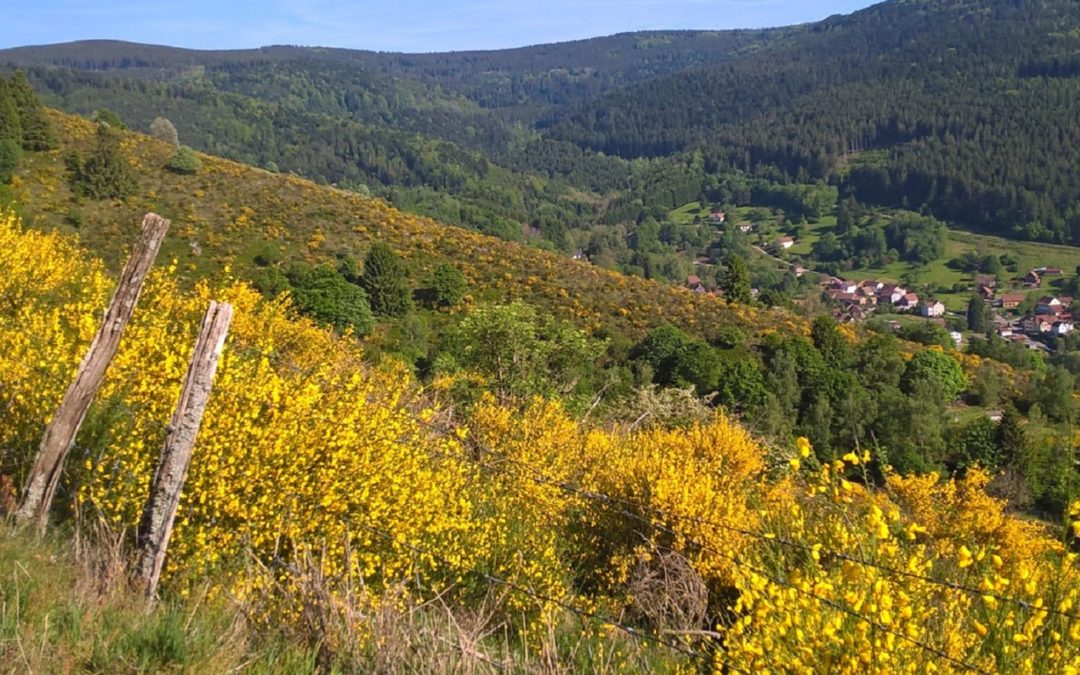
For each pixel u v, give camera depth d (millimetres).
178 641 2777
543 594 4793
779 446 11758
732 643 3199
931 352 39156
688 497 5699
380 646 3094
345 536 4074
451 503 4992
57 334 5234
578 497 6324
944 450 23375
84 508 4105
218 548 3969
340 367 7574
